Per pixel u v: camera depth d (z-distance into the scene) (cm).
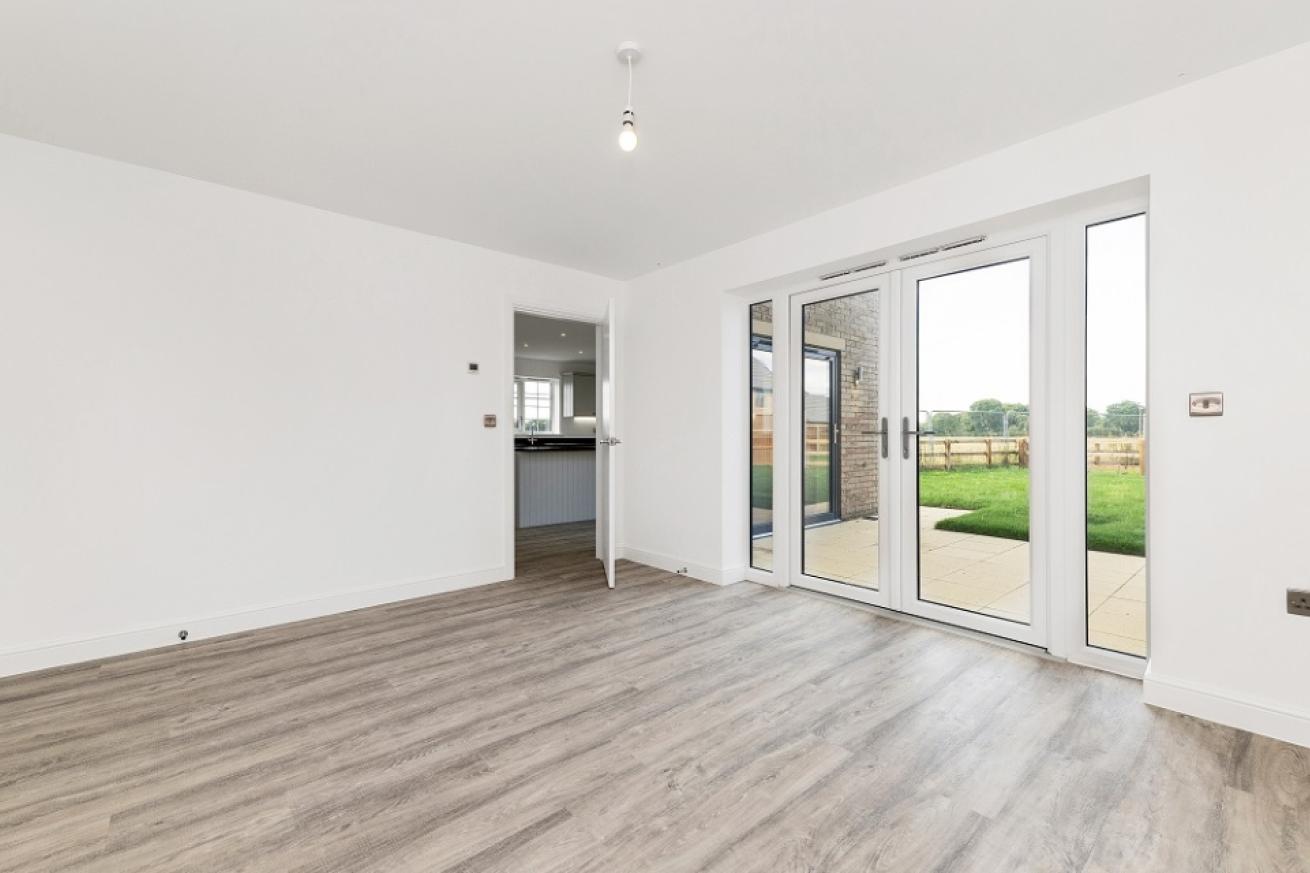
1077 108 235
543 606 360
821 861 142
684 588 403
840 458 374
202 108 236
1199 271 214
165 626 293
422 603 368
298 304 336
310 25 186
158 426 293
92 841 150
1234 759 185
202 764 186
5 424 256
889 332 341
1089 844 147
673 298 454
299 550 336
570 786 174
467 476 406
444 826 156
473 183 307
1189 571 215
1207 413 212
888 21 184
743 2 175
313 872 139
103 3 175
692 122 246
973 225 283
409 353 379
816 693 237
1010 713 218
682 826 156
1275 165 200
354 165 287
